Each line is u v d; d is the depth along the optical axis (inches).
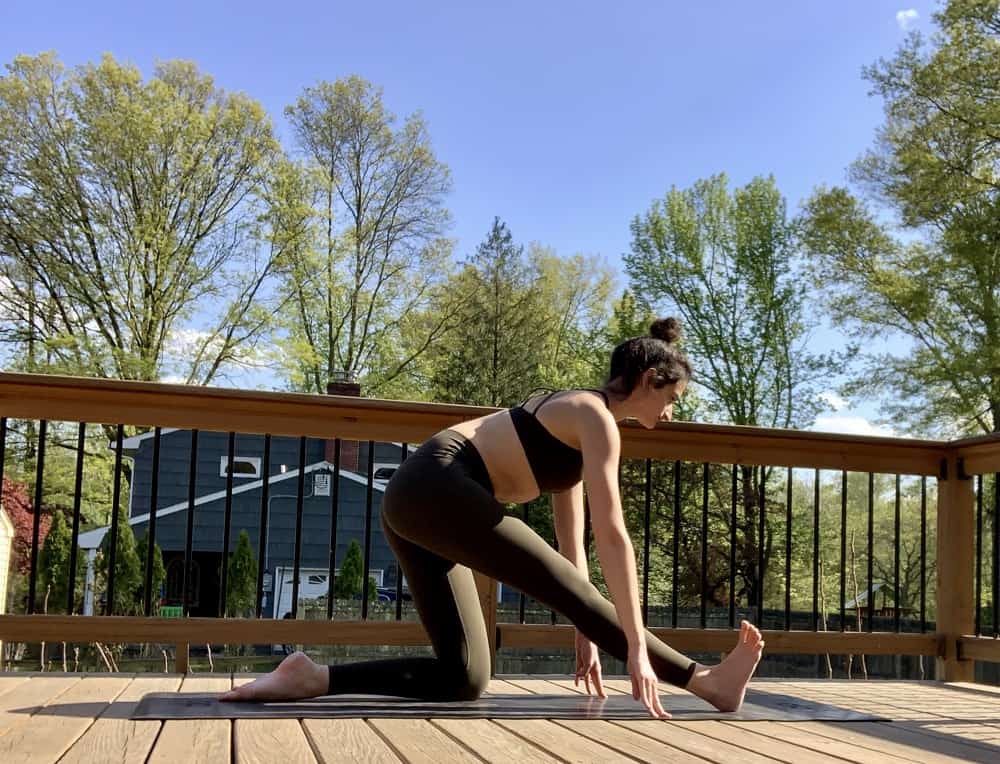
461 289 859.4
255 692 86.5
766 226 733.9
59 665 311.7
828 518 648.4
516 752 68.9
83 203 662.5
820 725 88.9
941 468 145.2
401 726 77.7
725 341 733.9
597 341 820.0
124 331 676.7
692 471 588.7
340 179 802.2
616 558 79.9
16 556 542.3
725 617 419.8
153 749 66.7
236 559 544.1
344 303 790.5
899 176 602.2
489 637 124.1
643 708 92.7
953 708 108.4
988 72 574.9
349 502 666.8
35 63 649.0
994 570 141.5
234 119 697.0
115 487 117.9
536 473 84.1
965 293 585.0
